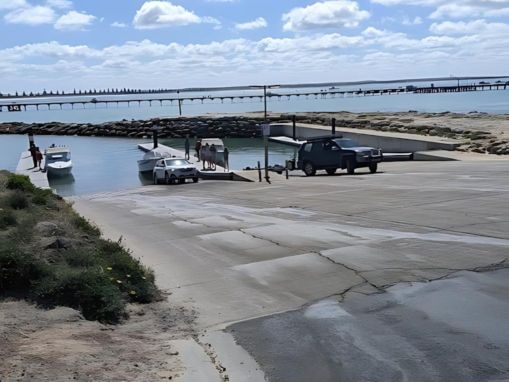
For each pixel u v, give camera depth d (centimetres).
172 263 1074
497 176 2183
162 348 618
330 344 615
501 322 639
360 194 1931
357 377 530
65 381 496
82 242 1056
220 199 2241
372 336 627
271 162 4788
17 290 776
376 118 6744
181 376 538
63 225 1215
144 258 1136
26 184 1983
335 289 813
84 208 2295
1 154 6875
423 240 1072
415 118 6344
